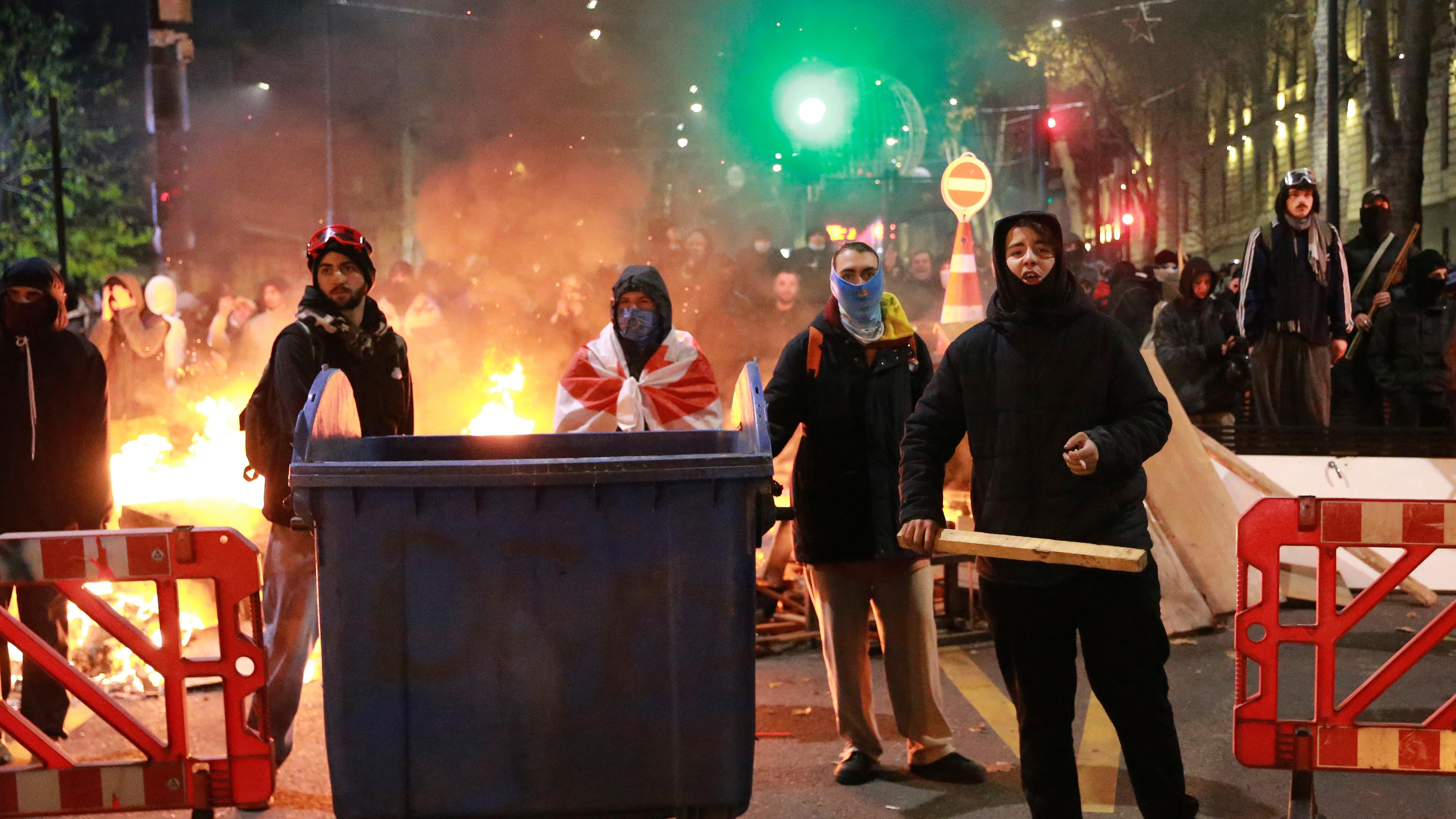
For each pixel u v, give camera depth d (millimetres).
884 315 4520
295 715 4652
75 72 26125
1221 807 4180
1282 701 5418
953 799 4277
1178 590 6656
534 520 2900
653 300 4586
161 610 3330
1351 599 7188
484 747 2918
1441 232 26109
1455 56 25031
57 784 3330
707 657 2932
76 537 3277
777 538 7023
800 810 4199
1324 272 8297
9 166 24875
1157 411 3404
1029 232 3430
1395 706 5324
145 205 25969
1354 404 9805
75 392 4898
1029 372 3469
